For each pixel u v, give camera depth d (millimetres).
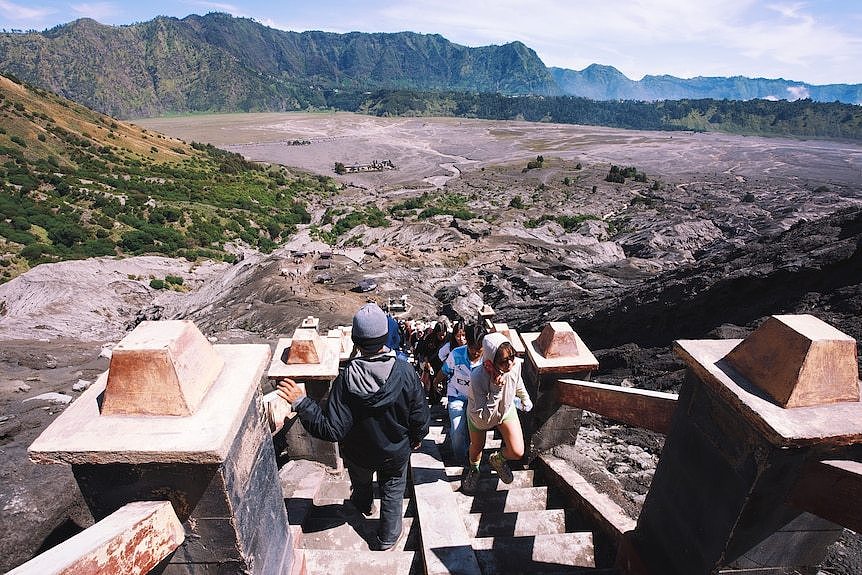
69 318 36594
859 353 6777
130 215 75875
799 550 2260
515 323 19625
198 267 56875
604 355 10984
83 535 1657
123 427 1828
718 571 2258
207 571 2137
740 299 10820
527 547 3486
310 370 4551
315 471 4953
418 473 4227
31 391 8555
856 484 1816
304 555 3010
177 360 1878
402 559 3297
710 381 2211
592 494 3961
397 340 5168
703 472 2379
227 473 1913
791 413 1936
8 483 4758
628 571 2980
